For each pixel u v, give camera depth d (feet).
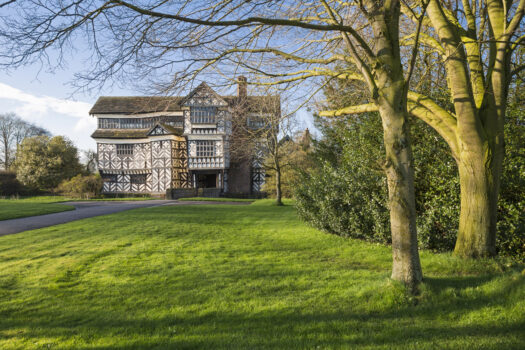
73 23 14.34
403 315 12.70
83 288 17.54
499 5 19.83
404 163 14.39
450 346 9.95
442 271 18.11
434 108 20.86
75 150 148.46
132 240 29.96
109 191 132.05
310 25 13.78
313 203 35.53
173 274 19.75
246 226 40.34
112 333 12.32
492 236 19.04
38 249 26.37
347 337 10.98
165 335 11.96
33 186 134.00
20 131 187.01
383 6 14.39
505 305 12.41
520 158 22.43
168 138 122.93
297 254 24.91
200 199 102.89
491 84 19.36
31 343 11.60
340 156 43.52
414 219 14.61
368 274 18.37
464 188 19.58
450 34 19.57
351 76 20.35
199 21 13.34
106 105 137.90
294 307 14.16
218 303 15.12
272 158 94.27
